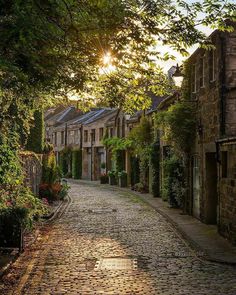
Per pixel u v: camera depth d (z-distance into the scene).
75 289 8.00
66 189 27.05
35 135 23.61
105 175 42.56
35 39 5.84
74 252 11.27
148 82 9.33
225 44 14.43
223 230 13.26
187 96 18.38
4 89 8.28
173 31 6.90
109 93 9.65
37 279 8.71
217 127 14.57
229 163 12.77
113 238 13.37
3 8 5.51
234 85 14.34
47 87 7.80
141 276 8.89
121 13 6.05
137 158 34.22
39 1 5.47
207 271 9.31
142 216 18.83
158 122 19.44
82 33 6.25
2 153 11.63
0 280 8.59
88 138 49.91
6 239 11.17
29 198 14.54
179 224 15.87
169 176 20.86
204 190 16.14
